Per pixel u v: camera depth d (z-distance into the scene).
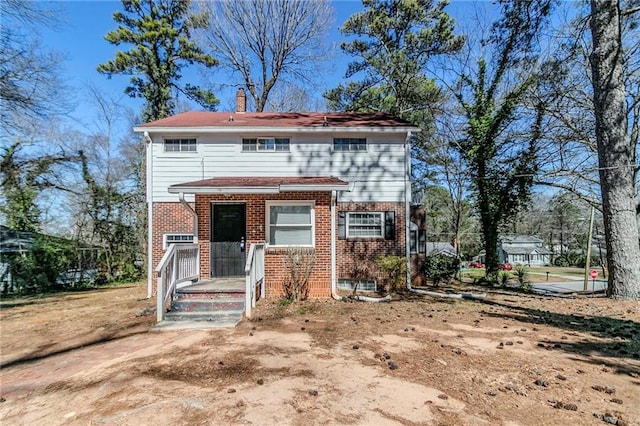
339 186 9.73
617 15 9.89
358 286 12.36
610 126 9.95
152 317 8.30
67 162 19.47
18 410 3.81
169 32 21.75
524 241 52.81
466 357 5.12
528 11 10.81
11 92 13.58
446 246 39.81
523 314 8.14
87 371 4.94
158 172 12.25
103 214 21.16
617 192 9.91
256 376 4.46
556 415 3.43
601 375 4.43
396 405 3.64
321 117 14.41
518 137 15.11
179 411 3.54
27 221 19.02
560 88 13.27
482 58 17.08
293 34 22.31
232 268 10.31
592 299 10.14
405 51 21.55
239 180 11.06
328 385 4.16
